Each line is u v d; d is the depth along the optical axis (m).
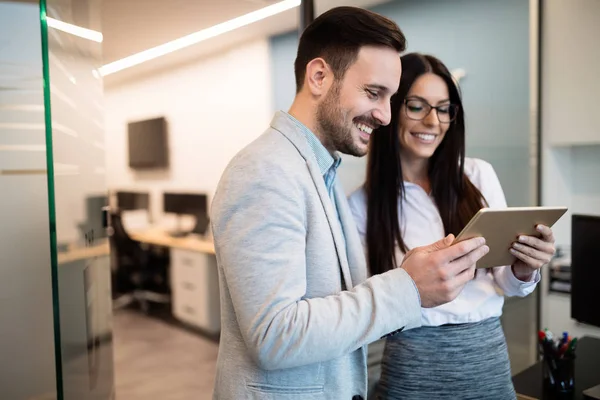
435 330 1.24
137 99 2.17
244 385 0.81
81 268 0.75
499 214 0.92
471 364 1.23
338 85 0.83
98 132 0.82
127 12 1.62
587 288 1.39
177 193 2.43
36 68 1.75
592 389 1.42
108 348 0.95
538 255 1.10
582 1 2.28
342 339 0.73
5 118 1.71
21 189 1.76
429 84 1.28
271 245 0.73
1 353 1.76
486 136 2.37
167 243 3.48
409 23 2.11
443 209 1.35
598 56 2.24
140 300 4.05
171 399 2.57
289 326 0.71
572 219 1.42
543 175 2.53
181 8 1.67
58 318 0.66
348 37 0.81
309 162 0.83
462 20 2.25
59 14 0.66
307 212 0.80
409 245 1.33
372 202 1.34
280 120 0.85
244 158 0.78
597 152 2.51
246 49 1.83
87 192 0.78
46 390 1.86
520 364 2.55
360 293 0.77
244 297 0.73
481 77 2.33
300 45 0.89
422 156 1.32
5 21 1.69
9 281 1.76
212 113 2.08
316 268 0.80
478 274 1.28
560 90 2.41
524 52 2.43
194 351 3.25
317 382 0.81
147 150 2.34
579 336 2.39
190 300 3.69
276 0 1.69
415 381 1.24
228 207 0.76
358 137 0.86
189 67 1.96
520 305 2.51
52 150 0.63
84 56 0.74
